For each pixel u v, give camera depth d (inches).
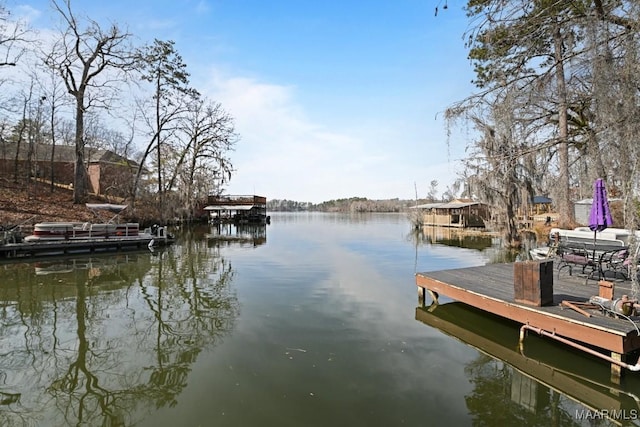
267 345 189.8
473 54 352.2
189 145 1215.6
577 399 138.6
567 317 162.6
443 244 681.6
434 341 193.5
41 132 1050.7
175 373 159.9
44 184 1008.9
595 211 220.5
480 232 944.3
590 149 276.5
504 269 287.0
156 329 217.6
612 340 145.6
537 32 234.5
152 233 705.6
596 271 257.4
